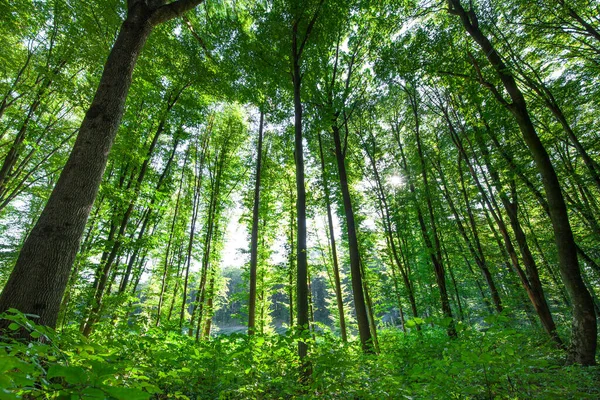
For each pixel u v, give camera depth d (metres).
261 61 9.03
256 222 11.53
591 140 9.30
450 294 15.35
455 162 13.52
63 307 6.97
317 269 15.32
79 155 3.29
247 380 3.82
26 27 8.11
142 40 4.15
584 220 10.56
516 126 9.68
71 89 8.31
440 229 12.74
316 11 8.33
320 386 3.49
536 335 8.26
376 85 10.92
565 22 7.43
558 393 3.02
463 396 2.88
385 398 3.09
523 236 9.59
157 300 16.89
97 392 0.89
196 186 15.39
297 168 7.32
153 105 10.27
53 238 2.87
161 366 3.57
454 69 9.03
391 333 12.02
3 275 13.39
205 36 9.31
